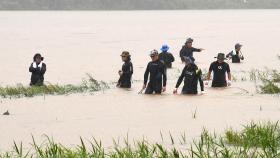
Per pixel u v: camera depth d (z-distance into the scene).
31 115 41.88
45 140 32.75
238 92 53.19
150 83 53.97
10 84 66.56
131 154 25.59
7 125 37.97
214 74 57.78
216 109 43.00
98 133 34.53
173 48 135.38
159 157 24.89
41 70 60.12
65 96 52.94
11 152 29.23
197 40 170.75
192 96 51.16
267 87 53.38
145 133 34.00
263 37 190.50
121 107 45.31
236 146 27.91
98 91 56.47
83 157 25.31
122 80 59.69
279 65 86.06
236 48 89.75
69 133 34.78
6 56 113.19
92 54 117.88
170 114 41.19
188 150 28.03
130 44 152.50
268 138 27.19
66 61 100.12
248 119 38.12
